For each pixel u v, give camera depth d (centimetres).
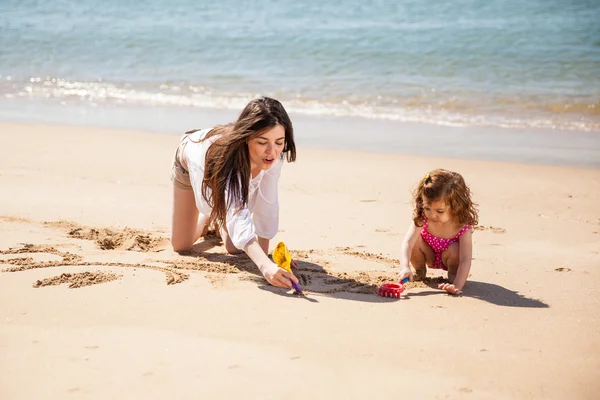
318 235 571
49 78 1442
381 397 302
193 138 477
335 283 454
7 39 1805
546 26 1748
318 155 889
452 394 306
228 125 462
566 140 988
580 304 420
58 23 2009
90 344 346
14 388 302
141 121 1107
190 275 456
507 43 1602
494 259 514
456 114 1144
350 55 1555
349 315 395
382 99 1240
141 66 1529
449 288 435
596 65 1410
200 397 297
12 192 667
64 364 324
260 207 484
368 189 733
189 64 1534
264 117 426
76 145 916
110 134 995
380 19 1914
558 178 792
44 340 349
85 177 745
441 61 1483
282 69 1462
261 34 1780
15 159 822
